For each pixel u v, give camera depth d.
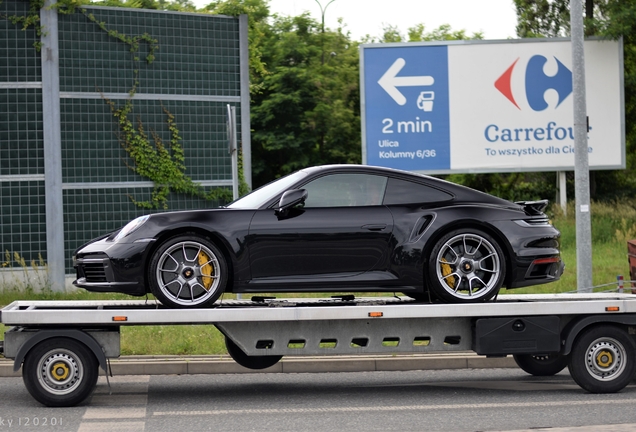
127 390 9.32
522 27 31.97
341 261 8.52
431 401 8.53
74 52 17.80
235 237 8.38
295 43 43.34
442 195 8.88
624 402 8.38
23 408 8.19
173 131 18.56
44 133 17.50
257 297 9.70
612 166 23.34
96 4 18.06
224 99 19.05
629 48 28.98
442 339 8.72
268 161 43.56
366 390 9.28
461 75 22.94
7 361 10.70
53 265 17.48
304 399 8.70
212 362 10.59
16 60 17.42
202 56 18.86
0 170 17.30
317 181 8.74
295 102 41.34
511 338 8.62
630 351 8.86
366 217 8.59
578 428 7.05
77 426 7.29
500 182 32.78
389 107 22.92
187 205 18.75
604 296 9.86
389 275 8.58
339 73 45.25
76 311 8.09
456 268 8.62
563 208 24.66
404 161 22.97
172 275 8.33
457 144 22.95
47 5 17.52
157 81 18.47
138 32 18.31
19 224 17.41
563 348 8.81
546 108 23.05
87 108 17.91
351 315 8.30
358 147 44.12
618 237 21.52
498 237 8.71
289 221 8.48
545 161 23.09
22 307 9.19
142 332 11.98
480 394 8.95
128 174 18.23
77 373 8.20
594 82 23.34
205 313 8.14
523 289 16.44
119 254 8.27
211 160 18.92
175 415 7.80
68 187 17.70
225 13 19.08
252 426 7.27
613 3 23.89
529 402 8.43
